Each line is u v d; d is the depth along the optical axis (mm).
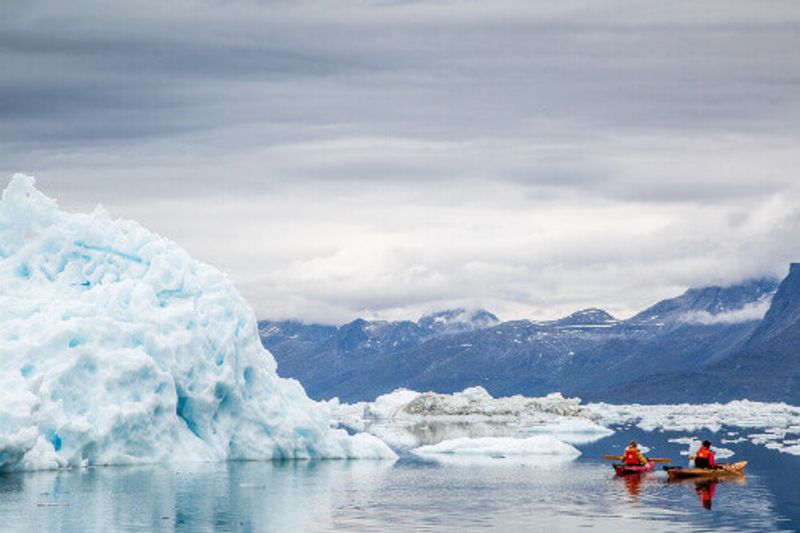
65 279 89875
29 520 61812
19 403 74438
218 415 91312
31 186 92625
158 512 65125
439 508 68125
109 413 81375
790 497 73625
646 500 72188
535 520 63750
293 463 93125
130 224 94875
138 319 86500
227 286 93625
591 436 164500
